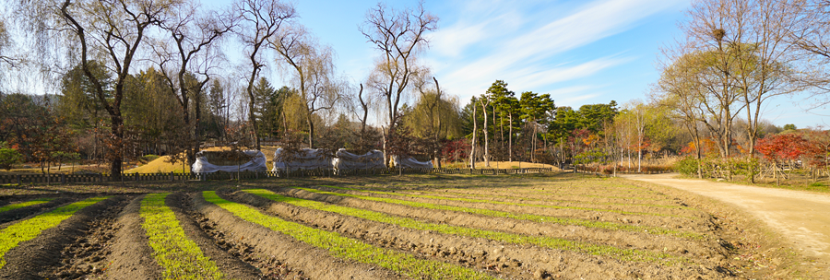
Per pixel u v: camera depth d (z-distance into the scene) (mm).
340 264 6234
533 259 6852
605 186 22781
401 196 16141
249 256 7395
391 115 39906
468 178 32094
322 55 35594
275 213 12359
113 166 22297
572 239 8555
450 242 7930
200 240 7719
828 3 16547
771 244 7973
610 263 6258
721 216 11820
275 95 67625
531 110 62250
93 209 11953
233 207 12211
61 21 21250
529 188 21250
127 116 28703
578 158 47625
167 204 12961
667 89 30016
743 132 55938
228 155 23344
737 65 26859
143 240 7543
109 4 22891
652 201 14594
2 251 6453
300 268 6578
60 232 8312
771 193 16438
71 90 21672
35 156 19125
